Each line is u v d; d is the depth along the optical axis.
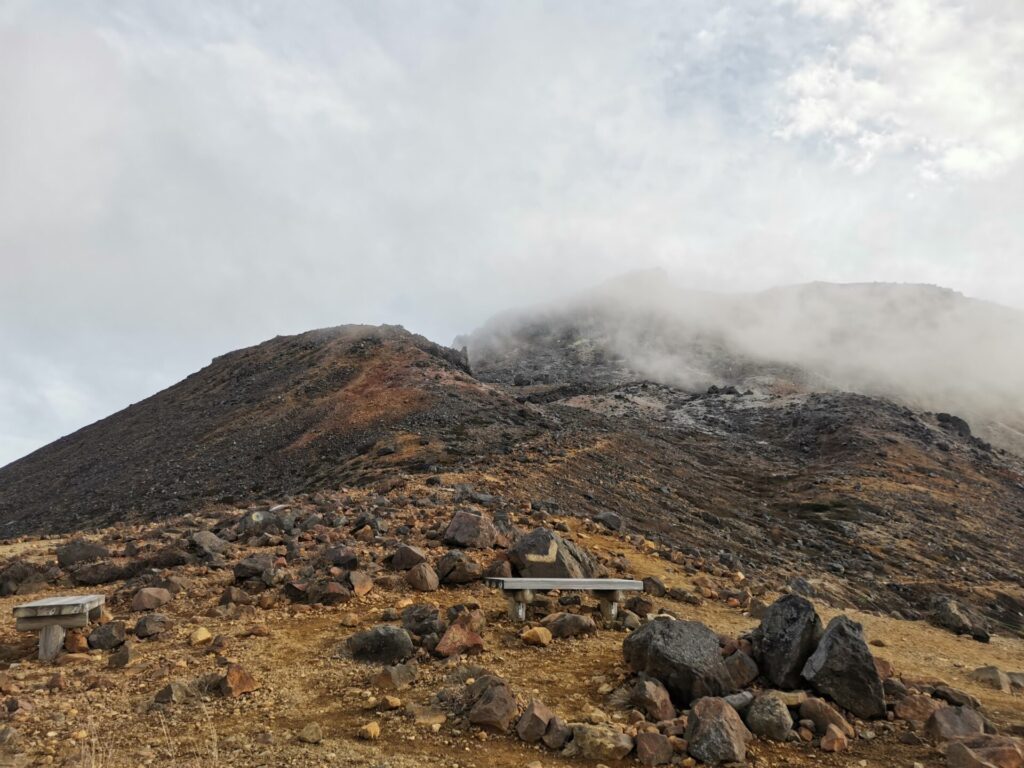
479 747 6.23
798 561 36.69
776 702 6.71
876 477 66.00
